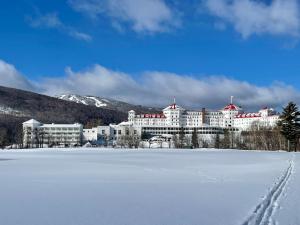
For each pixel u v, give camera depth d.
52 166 51.31
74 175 38.09
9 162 60.75
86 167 49.62
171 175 38.44
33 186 29.09
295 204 20.94
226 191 26.44
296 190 26.55
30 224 16.28
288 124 133.38
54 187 28.52
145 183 31.25
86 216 17.97
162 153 105.94
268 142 174.00
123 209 19.78
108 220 17.11
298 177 35.91
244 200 22.64
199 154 97.44
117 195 24.59
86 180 33.38
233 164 56.38
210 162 61.62
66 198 23.31
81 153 105.75
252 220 17.00
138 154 97.88
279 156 84.88
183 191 26.45
